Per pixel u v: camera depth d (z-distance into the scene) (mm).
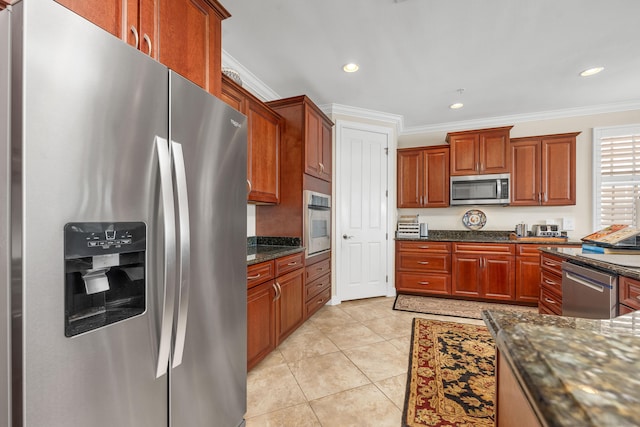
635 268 1400
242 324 1406
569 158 3473
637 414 297
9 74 616
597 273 1561
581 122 3629
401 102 3389
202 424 1134
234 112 1314
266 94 3031
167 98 937
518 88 3023
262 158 2449
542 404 326
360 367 1987
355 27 2047
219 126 1203
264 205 2850
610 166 3527
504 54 2387
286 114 2775
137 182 832
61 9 662
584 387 349
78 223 698
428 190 3984
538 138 3570
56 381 669
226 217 1266
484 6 1840
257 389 1747
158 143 892
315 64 2541
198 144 1079
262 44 2248
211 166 1155
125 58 802
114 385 791
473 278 3510
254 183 2328
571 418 294
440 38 2172
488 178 3646
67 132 676
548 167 3539
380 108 3578
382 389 1740
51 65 645
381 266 3729
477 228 4031
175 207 948
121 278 859
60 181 666
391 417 1504
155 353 898
